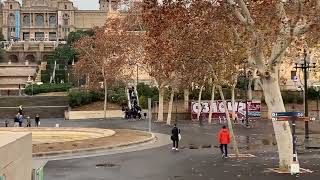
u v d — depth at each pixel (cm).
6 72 13350
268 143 3944
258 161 2825
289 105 7938
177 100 7900
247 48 2638
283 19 2367
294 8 2438
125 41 7012
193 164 2712
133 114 7362
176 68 3575
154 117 7425
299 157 3008
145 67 7744
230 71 3391
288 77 8750
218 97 7825
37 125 5919
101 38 7306
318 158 2956
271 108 2467
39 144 3522
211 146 3725
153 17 2489
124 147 3600
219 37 2956
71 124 6197
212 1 2530
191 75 4022
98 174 2356
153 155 3156
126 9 7600
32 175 1445
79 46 8262
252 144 3866
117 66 7219
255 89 8069
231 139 3241
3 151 1052
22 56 17400
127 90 7800
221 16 2588
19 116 5950
